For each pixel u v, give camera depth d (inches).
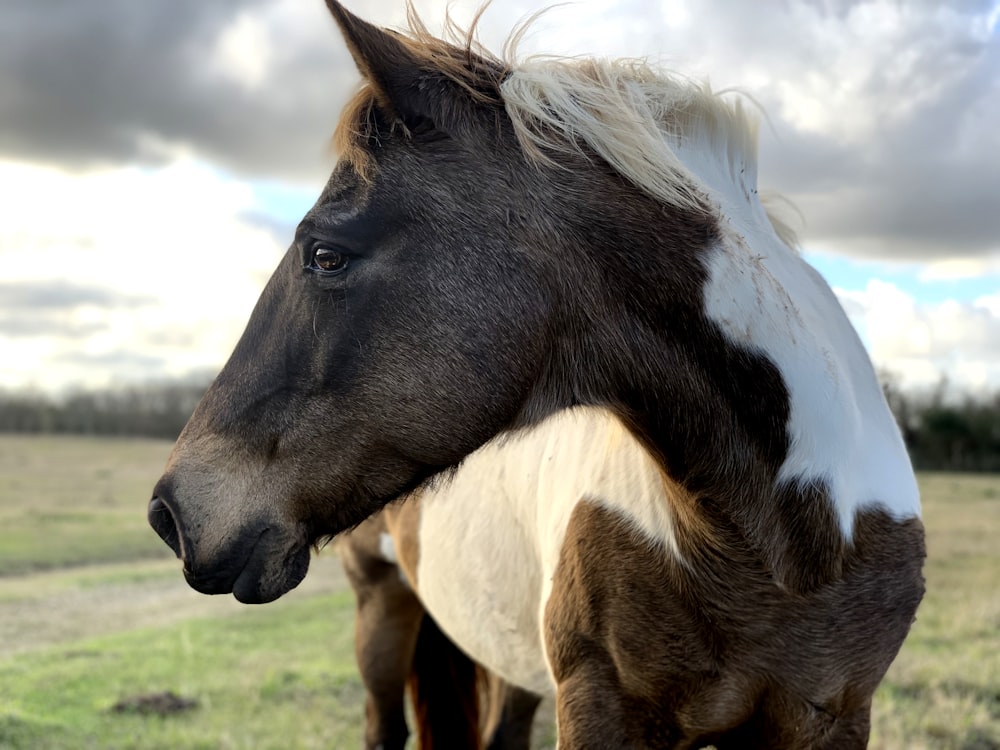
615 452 82.8
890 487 79.3
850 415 73.6
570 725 81.1
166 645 291.7
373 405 66.7
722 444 69.5
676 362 68.2
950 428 1154.0
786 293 71.4
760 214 79.2
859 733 79.8
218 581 68.3
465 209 66.7
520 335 66.7
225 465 69.2
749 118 78.4
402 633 146.6
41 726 196.1
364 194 67.4
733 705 76.0
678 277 67.2
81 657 272.5
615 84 69.7
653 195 67.7
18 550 541.0
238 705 215.5
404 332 66.1
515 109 67.8
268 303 71.2
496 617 108.3
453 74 69.9
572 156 68.6
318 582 480.4
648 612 76.7
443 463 68.1
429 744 145.9
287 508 68.2
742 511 70.9
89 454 1530.5
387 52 67.6
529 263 66.7
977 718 180.1
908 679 211.2
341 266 67.0
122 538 603.5
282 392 68.2
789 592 72.1
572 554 83.6
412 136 68.4
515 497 102.0
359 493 68.7
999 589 340.5
